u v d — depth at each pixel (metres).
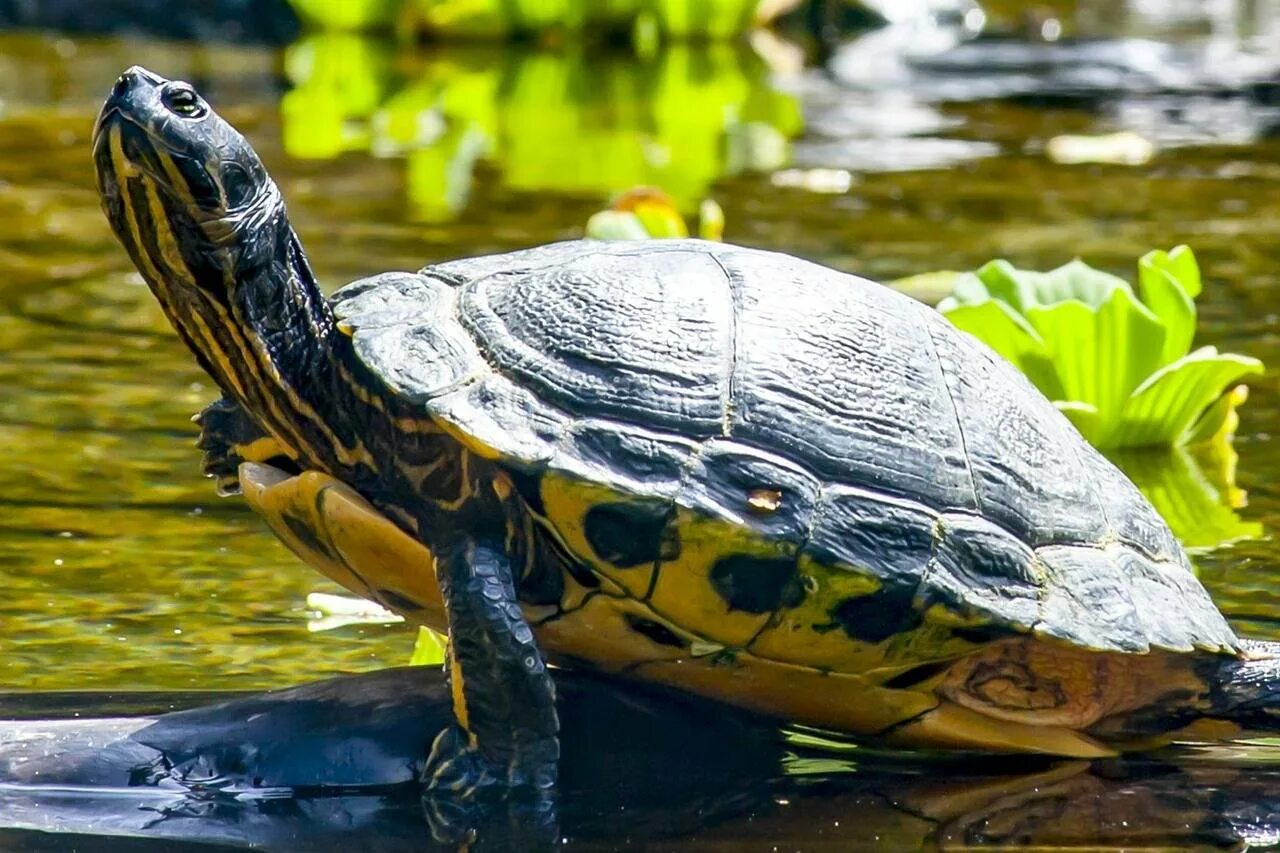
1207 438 8.51
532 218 12.77
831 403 5.10
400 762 4.95
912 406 5.19
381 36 24.53
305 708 5.11
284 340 5.25
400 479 5.12
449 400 4.92
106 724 5.05
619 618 4.96
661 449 4.89
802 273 5.50
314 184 14.05
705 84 20.53
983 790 4.92
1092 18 26.97
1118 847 4.54
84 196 13.55
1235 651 5.24
